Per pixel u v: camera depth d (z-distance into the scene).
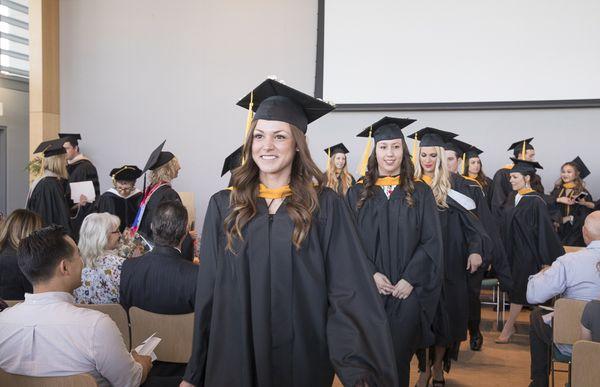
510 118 6.26
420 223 2.81
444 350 3.44
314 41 6.91
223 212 1.51
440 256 2.77
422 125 6.51
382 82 6.50
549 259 4.50
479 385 3.55
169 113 7.48
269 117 1.45
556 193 5.73
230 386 1.41
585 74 5.87
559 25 5.94
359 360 1.28
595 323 2.14
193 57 7.37
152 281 2.28
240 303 1.41
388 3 6.46
